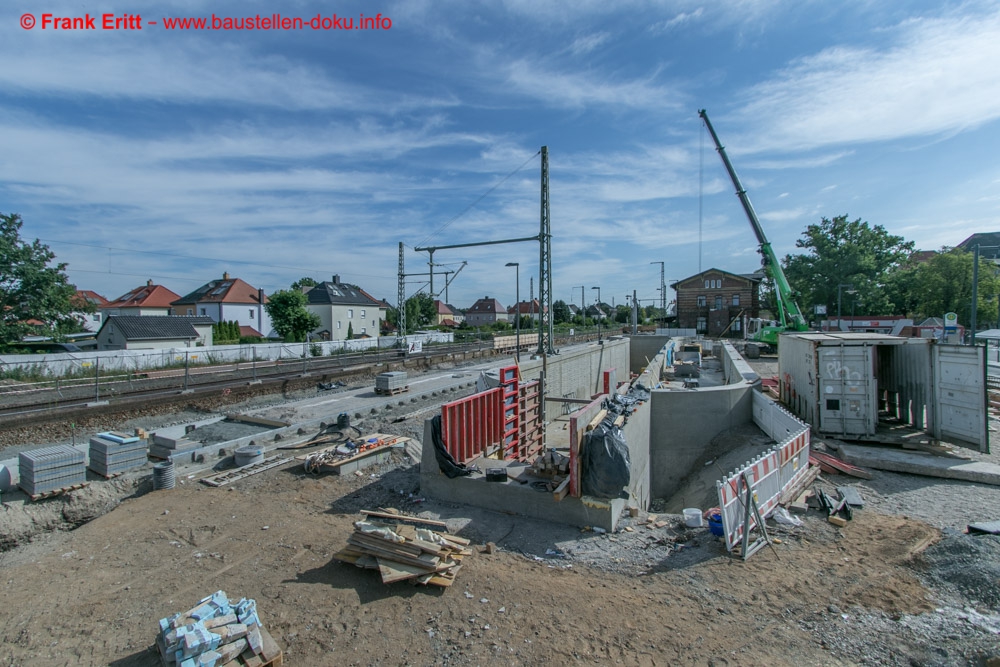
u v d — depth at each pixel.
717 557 6.52
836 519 7.36
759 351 36.91
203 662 4.30
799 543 6.84
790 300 35.16
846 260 51.16
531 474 8.52
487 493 8.31
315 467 10.12
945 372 10.62
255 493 9.22
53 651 4.85
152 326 41.16
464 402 9.45
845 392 11.45
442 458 8.65
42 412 15.02
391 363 30.66
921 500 8.36
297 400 20.53
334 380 25.48
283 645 4.87
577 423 7.70
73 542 7.35
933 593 5.60
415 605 5.53
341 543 7.04
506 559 6.63
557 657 4.70
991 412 13.84
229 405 19.52
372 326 69.69
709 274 68.06
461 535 7.36
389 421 15.02
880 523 7.37
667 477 15.01
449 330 73.81
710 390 14.89
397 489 9.27
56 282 31.81
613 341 33.53
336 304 63.00
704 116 35.50
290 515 8.15
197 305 59.12
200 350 31.36
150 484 9.62
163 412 17.61
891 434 11.26
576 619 5.27
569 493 7.77
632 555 6.70
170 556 6.80
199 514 8.23
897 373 12.52
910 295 51.47
